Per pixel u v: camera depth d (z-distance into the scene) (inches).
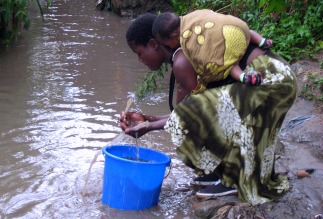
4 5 291.6
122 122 144.7
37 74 260.5
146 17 137.9
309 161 170.4
